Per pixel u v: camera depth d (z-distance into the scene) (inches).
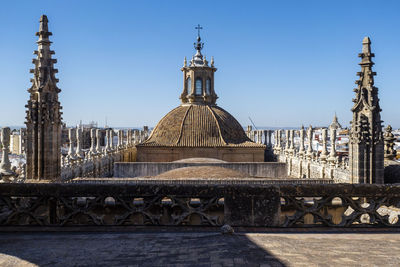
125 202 351.6
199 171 943.0
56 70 717.3
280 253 267.4
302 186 346.3
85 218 371.2
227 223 346.3
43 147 695.1
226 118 1947.6
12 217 351.9
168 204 367.9
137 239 311.4
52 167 700.7
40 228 345.7
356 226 348.8
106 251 281.6
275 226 345.1
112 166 1545.3
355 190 347.6
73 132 972.6
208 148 1786.4
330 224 347.6
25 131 739.4
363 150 713.6
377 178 714.2
